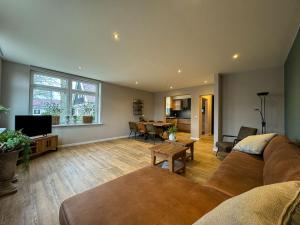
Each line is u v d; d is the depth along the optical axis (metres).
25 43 2.63
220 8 1.69
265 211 0.48
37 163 3.20
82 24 2.05
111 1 1.61
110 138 6.03
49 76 4.41
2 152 1.96
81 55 3.14
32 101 4.09
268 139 2.33
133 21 1.96
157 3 1.63
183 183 1.44
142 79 5.29
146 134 6.23
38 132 3.70
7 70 3.59
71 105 4.93
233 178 1.58
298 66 2.24
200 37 2.34
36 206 1.78
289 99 2.96
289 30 2.12
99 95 5.70
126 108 6.71
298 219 0.45
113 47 2.73
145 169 1.77
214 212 0.59
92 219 0.96
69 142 4.78
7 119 3.59
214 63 3.52
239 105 4.22
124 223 0.92
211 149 4.56
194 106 6.50
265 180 1.41
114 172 2.79
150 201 1.15
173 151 2.68
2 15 1.88
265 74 3.84
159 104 7.98
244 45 2.59
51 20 1.97
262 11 1.73
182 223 0.92
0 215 1.62
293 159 1.24
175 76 4.79
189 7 1.68
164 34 2.26
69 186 2.26
